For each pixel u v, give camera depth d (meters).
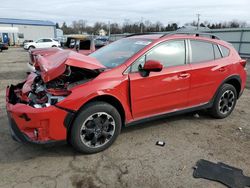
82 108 3.31
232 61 4.88
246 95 7.11
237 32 23.09
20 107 3.16
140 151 3.65
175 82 4.05
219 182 2.96
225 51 4.88
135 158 3.46
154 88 3.84
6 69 12.97
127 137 4.09
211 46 4.67
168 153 3.61
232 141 4.02
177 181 2.97
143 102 3.80
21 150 3.64
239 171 3.18
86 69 3.43
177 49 4.17
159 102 3.97
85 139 3.44
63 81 3.49
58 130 3.19
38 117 3.06
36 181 2.94
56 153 3.56
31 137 3.17
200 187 2.87
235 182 2.96
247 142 4.00
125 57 3.82
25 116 3.09
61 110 3.14
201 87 4.44
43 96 3.33
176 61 4.13
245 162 3.40
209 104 4.70
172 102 4.13
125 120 3.74
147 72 3.71
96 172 3.13
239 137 4.18
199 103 4.55
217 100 4.79
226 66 4.75
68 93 3.21
